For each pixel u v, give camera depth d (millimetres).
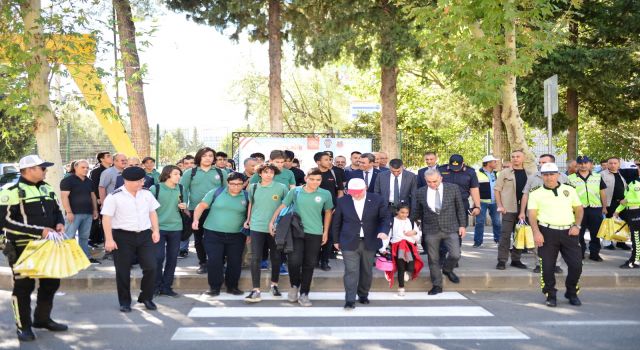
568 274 7695
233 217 8180
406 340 6117
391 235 8328
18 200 6215
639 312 7293
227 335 6316
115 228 7289
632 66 19688
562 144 31188
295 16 19969
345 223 7566
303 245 7797
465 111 24766
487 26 9922
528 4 10258
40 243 6148
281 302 7965
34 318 6457
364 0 17641
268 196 8039
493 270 9156
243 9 18516
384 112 19641
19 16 10320
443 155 19500
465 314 7246
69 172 10688
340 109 35750
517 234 9102
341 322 6875
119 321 6906
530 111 20453
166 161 17141
